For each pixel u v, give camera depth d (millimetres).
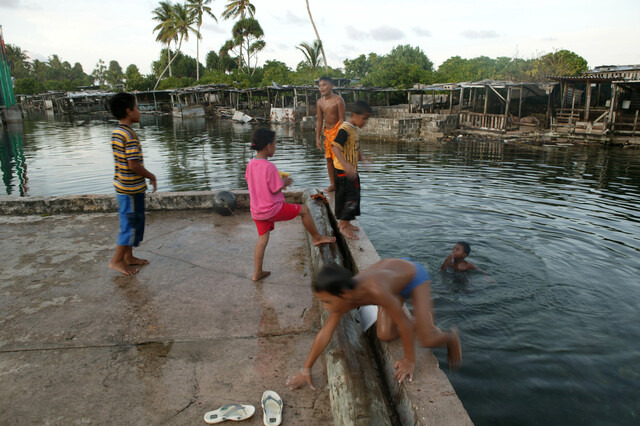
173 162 20938
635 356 4500
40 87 88875
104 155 23734
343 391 2654
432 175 15375
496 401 3861
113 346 3479
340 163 4957
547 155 21453
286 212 4504
